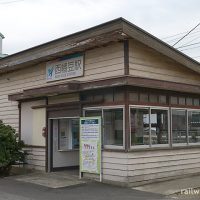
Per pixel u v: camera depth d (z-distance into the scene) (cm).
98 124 1338
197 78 1574
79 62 1428
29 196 1130
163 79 1409
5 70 1772
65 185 1286
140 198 1090
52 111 1570
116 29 1230
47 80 1577
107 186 1266
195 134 1554
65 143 1633
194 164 1512
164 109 1419
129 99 1287
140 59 1326
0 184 1338
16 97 1675
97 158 1335
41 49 1513
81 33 1343
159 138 1389
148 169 1320
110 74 1322
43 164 1595
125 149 1264
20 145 1578
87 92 1412
